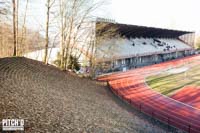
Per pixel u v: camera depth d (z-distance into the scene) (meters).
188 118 29.47
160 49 89.25
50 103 16.95
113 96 33.66
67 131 12.80
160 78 56.19
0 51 50.84
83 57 50.50
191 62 85.69
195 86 47.03
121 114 22.58
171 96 40.16
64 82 27.64
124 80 53.06
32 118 12.84
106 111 21.39
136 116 24.80
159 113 30.19
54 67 35.91
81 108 18.98
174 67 74.38
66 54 42.28
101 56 51.00
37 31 53.44
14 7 33.59
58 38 43.50
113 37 57.84
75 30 46.75
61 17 39.78
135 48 76.75
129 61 71.06
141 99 37.53
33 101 15.93
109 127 16.42
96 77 52.56
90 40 47.56
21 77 21.94
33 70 27.06
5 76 20.27
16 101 14.69
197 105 35.16
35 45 56.00
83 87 29.81
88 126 14.88
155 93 42.09
